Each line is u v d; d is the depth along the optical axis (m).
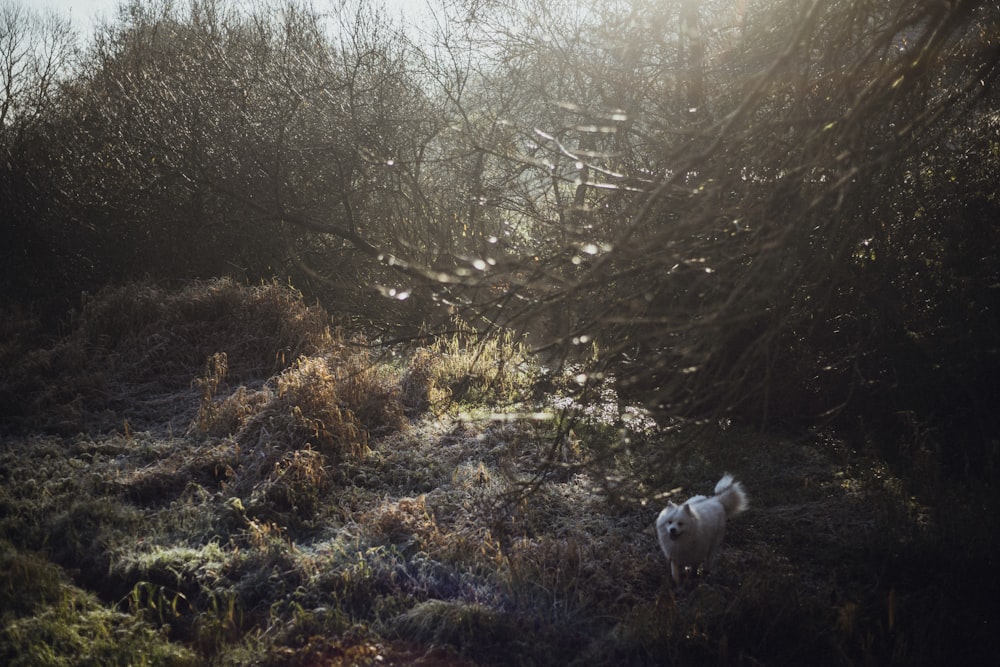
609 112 6.48
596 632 5.44
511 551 6.20
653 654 5.19
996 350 7.51
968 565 5.94
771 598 5.54
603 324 4.75
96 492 6.92
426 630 5.30
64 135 13.41
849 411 8.35
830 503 7.14
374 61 12.71
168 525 6.50
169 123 12.58
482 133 10.42
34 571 5.63
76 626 5.16
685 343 4.75
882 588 5.88
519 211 10.62
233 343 10.10
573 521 6.77
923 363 8.00
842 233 6.44
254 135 12.40
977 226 8.12
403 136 12.51
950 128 6.31
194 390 9.30
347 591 5.66
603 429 8.26
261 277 12.57
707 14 10.37
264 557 5.98
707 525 5.88
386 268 11.66
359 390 8.71
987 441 7.28
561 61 11.44
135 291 10.88
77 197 13.02
